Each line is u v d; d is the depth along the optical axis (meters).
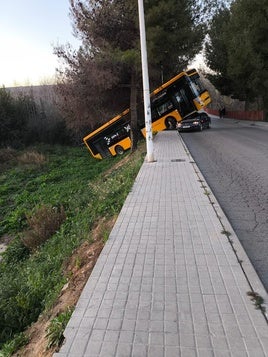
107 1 21.12
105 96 23.41
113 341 3.21
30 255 9.66
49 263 7.17
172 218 6.66
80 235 8.00
